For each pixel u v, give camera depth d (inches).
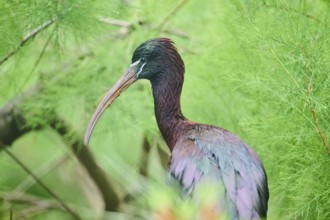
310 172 414.3
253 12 454.3
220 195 366.0
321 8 472.1
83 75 548.1
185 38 560.1
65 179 590.2
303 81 418.6
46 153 608.7
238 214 361.7
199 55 536.7
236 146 393.7
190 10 569.3
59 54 467.2
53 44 506.9
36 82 549.6
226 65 490.9
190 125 432.1
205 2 569.9
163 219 230.2
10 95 548.4
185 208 235.9
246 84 432.5
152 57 445.7
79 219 559.5
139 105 541.0
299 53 415.2
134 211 538.6
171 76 445.7
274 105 461.1
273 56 420.8
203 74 521.0
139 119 538.3
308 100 403.5
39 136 607.2
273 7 451.8
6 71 502.0
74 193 609.3
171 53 446.9
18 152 607.2
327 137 418.9
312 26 446.9
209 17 561.6
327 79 406.3
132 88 547.2
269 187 458.9
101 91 546.6
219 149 390.6
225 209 361.7
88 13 448.5
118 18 516.7
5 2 442.3
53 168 576.1
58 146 577.9
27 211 562.9
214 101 518.6
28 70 538.6
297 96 411.5
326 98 415.5
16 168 591.5
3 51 457.7
